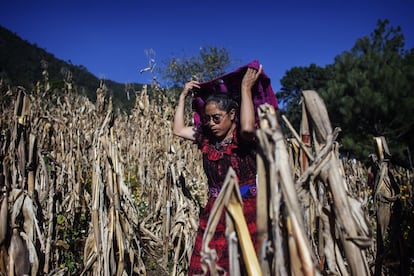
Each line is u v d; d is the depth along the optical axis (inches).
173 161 180.4
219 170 103.1
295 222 58.5
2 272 100.3
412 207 173.6
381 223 111.8
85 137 311.6
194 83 111.2
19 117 116.1
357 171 311.4
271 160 59.5
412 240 151.9
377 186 113.4
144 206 258.2
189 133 113.3
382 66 764.0
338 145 73.5
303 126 76.1
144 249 177.6
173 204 183.3
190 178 238.1
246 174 100.2
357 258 65.5
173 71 736.3
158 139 323.9
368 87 730.2
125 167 346.3
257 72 95.4
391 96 705.0
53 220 131.0
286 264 62.2
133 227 158.4
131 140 399.2
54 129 282.0
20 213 105.1
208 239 63.9
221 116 99.8
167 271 172.1
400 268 109.5
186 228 167.6
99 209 137.0
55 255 137.8
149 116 345.4
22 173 113.5
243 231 64.7
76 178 221.6
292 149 112.0
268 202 62.3
